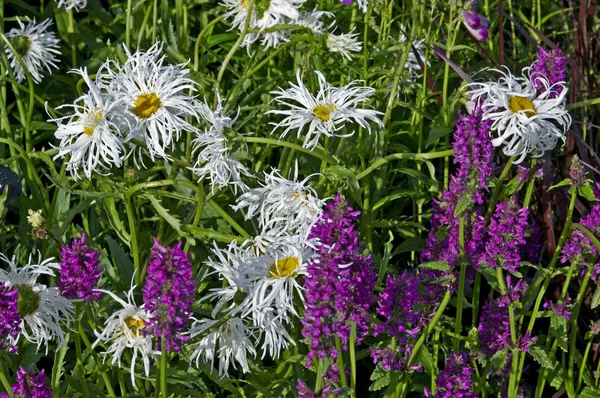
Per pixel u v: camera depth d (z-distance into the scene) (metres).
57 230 1.49
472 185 1.33
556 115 1.45
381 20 1.71
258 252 1.41
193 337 1.37
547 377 1.47
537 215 1.59
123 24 1.86
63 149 1.42
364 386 1.55
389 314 1.29
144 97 1.43
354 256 1.27
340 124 1.58
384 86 1.66
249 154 1.60
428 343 1.49
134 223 1.47
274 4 1.62
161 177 1.68
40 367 1.52
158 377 1.32
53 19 1.90
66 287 1.30
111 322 1.34
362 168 1.57
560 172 1.61
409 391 1.49
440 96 1.61
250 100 1.72
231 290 1.38
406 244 1.55
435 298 1.39
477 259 1.36
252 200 1.48
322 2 1.75
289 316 1.44
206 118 1.45
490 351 1.40
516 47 1.83
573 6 1.81
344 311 1.24
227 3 1.65
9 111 1.74
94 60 1.76
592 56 1.74
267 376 1.44
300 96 1.48
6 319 1.26
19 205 1.62
